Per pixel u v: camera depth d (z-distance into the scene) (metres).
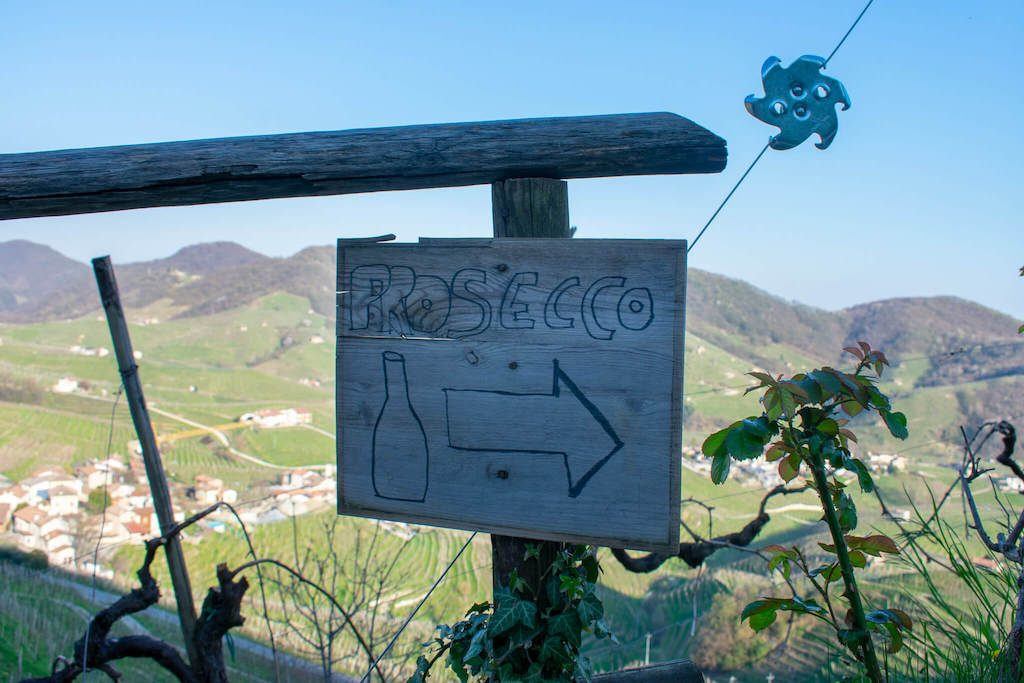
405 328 1.85
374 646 5.05
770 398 1.57
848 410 1.73
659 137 1.78
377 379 1.88
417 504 1.86
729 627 8.08
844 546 1.63
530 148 1.82
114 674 3.20
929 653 2.02
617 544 1.70
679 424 1.65
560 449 1.74
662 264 1.66
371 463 1.89
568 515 1.74
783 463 1.79
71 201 2.00
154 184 1.96
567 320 1.73
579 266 1.71
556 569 1.88
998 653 1.88
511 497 1.78
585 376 1.72
